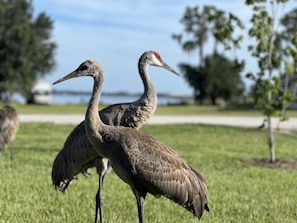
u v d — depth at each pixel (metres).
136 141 6.05
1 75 59.34
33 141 18.55
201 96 70.06
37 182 10.59
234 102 68.69
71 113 37.81
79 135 7.63
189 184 6.26
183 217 7.97
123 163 5.99
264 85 14.07
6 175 11.33
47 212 8.16
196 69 70.81
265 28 13.98
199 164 13.95
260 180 11.56
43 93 68.62
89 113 6.12
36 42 59.22
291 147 18.88
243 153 16.69
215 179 11.52
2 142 12.66
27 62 58.12
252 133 23.81
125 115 7.93
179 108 53.81
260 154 16.59
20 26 58.28
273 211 8.50
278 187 10.72
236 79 69.00
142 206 6.20
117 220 7.72
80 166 7.68
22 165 12.98
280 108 14.97
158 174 6.04
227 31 14.14
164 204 8.90
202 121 30.97
